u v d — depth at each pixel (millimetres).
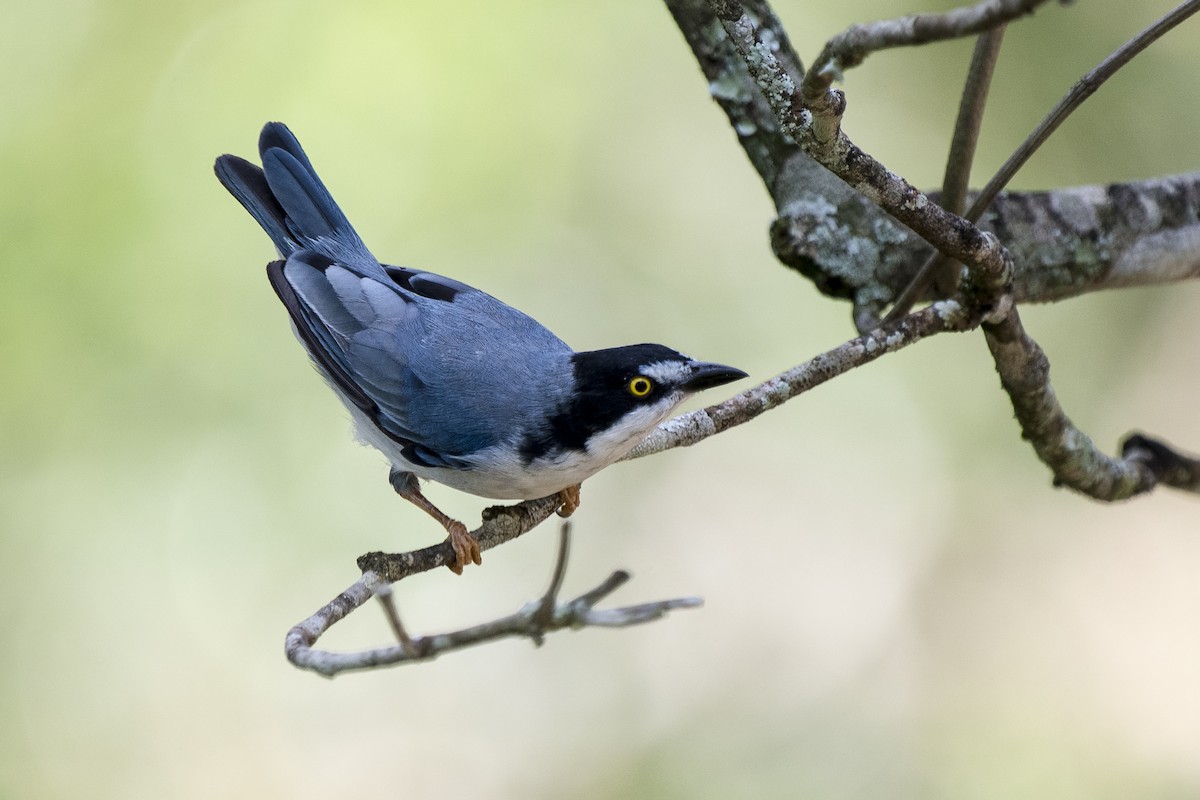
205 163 13289
